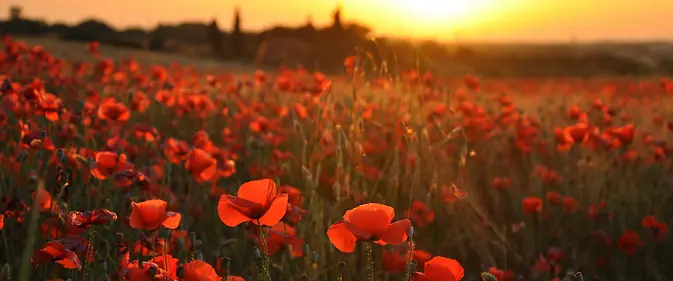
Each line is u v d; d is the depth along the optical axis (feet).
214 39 183.11
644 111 23.65
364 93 16.29
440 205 11.93
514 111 22.00
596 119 20.33
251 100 22.90
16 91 12.74
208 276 5.23
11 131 12.23
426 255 7.26
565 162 16.07
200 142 11.24
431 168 12.40
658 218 13.55
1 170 10.55
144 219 5.83
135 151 11.85
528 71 180.86
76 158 8.70
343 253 10.14
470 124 16.89
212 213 11.40
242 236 10.82
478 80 22.81
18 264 8.45
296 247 8.16
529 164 16.60
